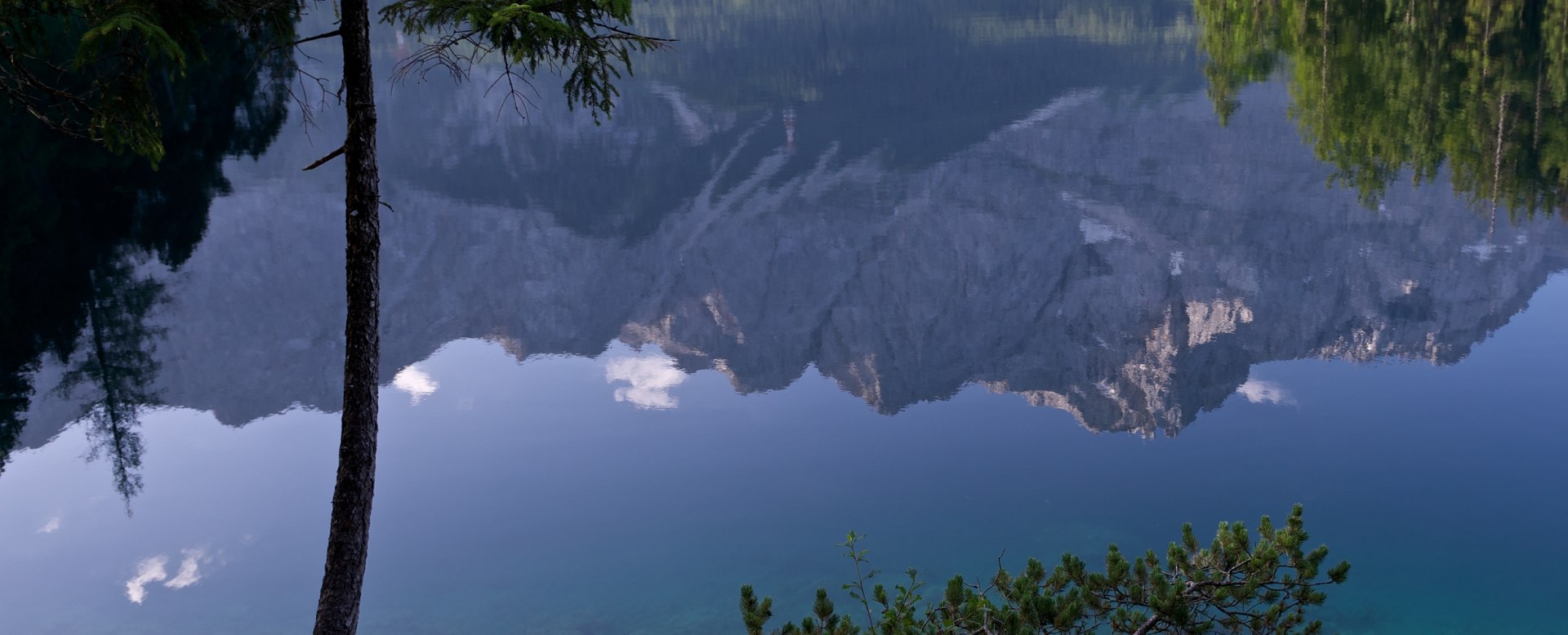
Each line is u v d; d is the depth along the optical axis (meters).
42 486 30.22
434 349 50.84
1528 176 68.88
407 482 33.53
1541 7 105.38
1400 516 27.34
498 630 23.42
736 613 23.89
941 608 10.68
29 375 36.50
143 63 8.47
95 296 43.62
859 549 27.31
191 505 29.44
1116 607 10.65
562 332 50.53
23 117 58.09
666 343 48.31
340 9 9.12
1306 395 37.31
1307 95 92.88
